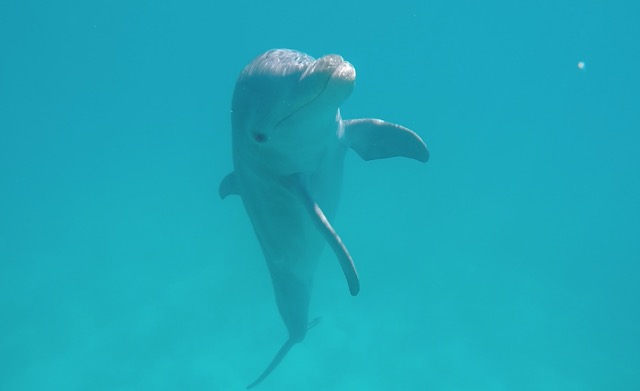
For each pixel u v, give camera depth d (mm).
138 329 13047
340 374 10906
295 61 4008
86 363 12172
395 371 10914
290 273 5504
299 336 6383
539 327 12258
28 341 13242
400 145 5270
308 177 4520
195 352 12086
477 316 12461
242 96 4227
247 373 11297
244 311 13258
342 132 4797
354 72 3326
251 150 4387
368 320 12312
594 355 11438
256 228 5250
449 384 10617
